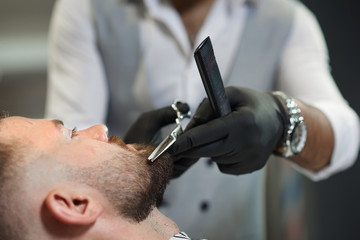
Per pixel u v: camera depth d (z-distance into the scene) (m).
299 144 0.89
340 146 1.03
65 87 1.21
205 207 1.19
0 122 0.74
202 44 0.65
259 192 1.28
